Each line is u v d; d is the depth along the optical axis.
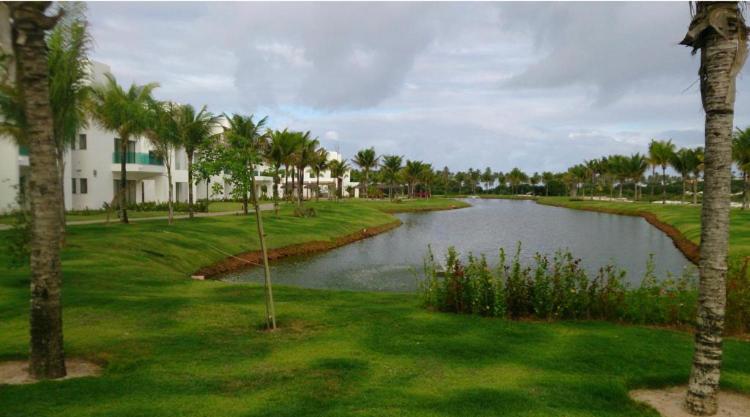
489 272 10.74
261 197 63.06
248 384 6.31
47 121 6.31
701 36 5.38
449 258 11.28
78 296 11.23
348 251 28.11
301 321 9.74
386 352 7.69
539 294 10.03
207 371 6.80
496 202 110.38
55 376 6.52
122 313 9.92
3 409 5.45
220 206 50.03
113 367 6.97
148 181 45.19
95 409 5.48
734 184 88.56
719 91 5.26
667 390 6.41
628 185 132.00
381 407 5.60
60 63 15.59
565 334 8.70
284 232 29.50
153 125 26.88
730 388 6.35
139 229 24.00
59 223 6.55
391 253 27.20
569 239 34.53
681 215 45.56
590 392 6.11
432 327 9.16
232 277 19.72
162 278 15.16
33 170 6.33
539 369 6.94
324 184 90.19
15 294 11.27
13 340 8.12
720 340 5.53
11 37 6.09
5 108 15.44
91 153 37.84
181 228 25.92
